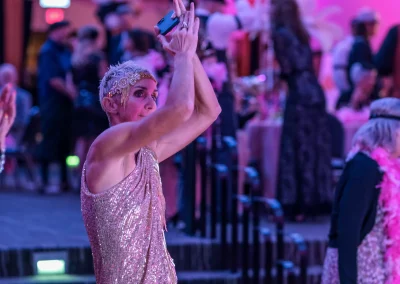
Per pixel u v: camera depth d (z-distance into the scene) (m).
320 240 10.72
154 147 5.29
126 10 13.90
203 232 10.59
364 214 6.70
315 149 12.12
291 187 12.09
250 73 15.94
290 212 12.12
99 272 5.00
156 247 5.00
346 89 15.34
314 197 12.14
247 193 10.16
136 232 4.91
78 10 23.72
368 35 15.34
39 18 23.73
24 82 21.03
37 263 9.53
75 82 14.10
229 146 10.27
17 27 20.78
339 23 20.23
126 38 12.35
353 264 6.65
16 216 12.28
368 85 14.06
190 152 10.63
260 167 12.78
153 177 5.05
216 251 10.20
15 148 16.52
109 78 5.16
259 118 13.25
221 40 11.45
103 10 15.69
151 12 22.27
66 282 9.24
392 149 6.90
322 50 14.94
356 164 6.81
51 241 10.01
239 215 12.22
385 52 15.04
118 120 5.18
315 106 12.07
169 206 11.59
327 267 7.09
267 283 9.62
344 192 6.79
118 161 4.89
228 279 9.76
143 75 5.14
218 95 11.41
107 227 4.88
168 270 5.02
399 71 14.98
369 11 15.30
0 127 6.23
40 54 15.21
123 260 4.89
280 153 12.15
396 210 6.68
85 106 13.87
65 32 15.14
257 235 9.79
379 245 6.74
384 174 6.71
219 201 12.05
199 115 5.54
